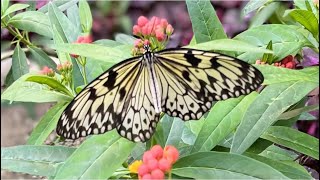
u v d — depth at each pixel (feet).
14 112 4.56
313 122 3.14
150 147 1.87
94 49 1.77
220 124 1.82
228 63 1.58
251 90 1.60
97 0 4.08
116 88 1.61
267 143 1.99
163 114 1.86
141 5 4.22
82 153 1.69
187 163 1.72
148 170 1.65
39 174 1.86
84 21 2.19
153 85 1.62
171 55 1.60
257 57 2.01
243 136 1.78
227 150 1.96
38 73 1.96
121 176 1.79
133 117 1.64
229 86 1.61
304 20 2.00
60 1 2.42
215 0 3.76
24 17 2.48
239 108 1.84
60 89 1.92
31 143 1.99
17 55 2.68
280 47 2.03
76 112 1.60
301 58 2.34
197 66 1.60
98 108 1.61
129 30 4.26
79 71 2.08
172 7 4.17
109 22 4.29
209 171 1.69
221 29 1.99
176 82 1.63
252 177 1.65
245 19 3.32
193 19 1.99
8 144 4.23
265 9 2.49
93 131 1.62
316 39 2.03
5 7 2.46
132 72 1.61
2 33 3.02
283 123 2.14
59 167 1.77
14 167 1.86
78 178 1.65
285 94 1.82
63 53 1.97
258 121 1.80
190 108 1.64
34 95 1.91
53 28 1.99
